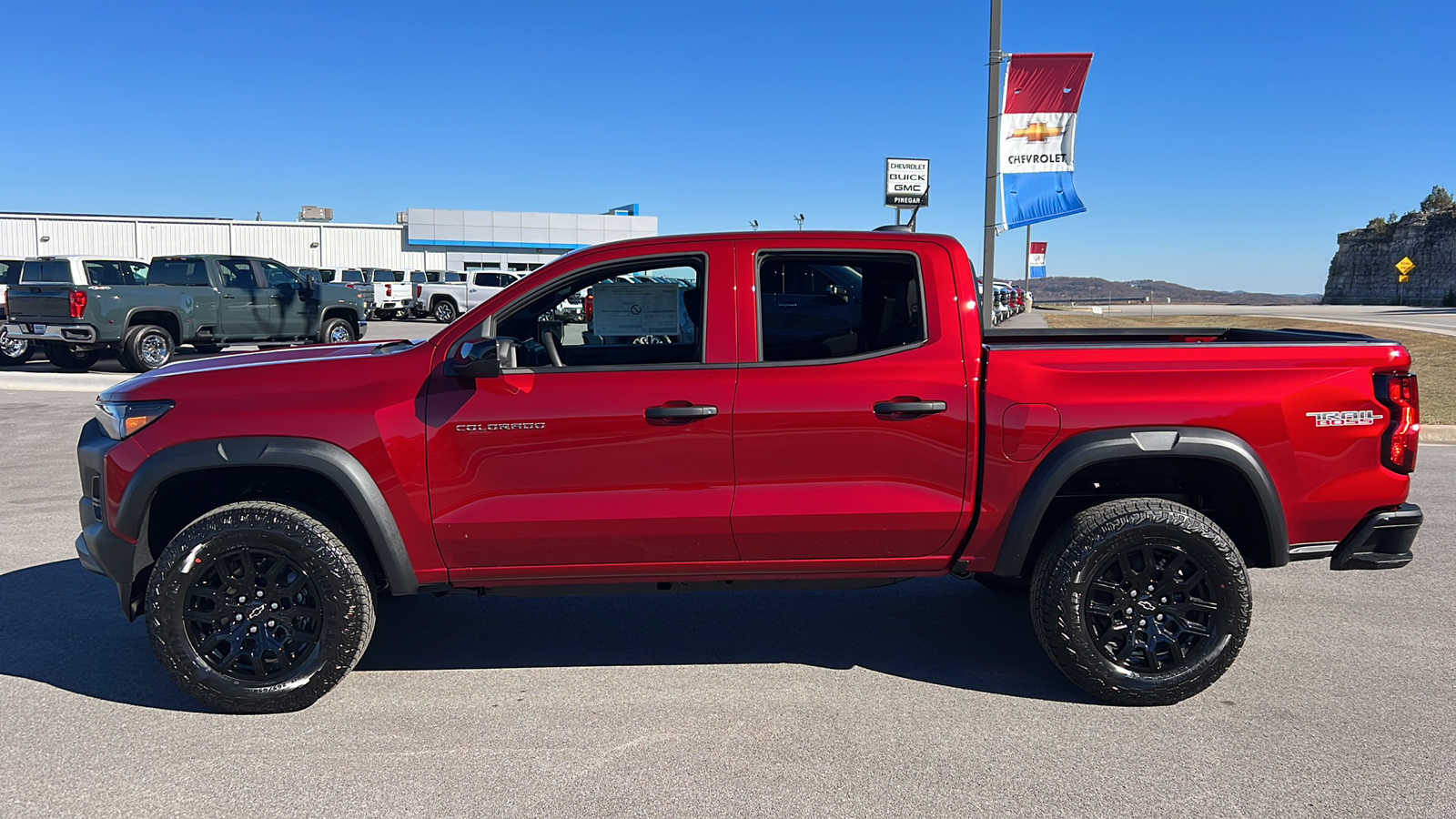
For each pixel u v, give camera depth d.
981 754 3.40
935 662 4.31
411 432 3.70
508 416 3.70
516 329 4.32
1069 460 3.72
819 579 4.02
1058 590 3.74
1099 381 3.77
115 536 3.75
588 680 4.12
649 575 3.90
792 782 3.21
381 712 3.79
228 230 47.28
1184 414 3.76
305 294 18.55
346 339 19.55
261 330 17.80
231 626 3.72
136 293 15.90
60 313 15.46
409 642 4.59
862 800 3.09
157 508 3.89
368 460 3.68
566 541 3.79
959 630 4.75
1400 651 4.38
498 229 49.56
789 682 4.08
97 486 3.84
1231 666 4.21
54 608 4.97
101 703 3.86
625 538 3.79
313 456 3.64
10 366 17.95
